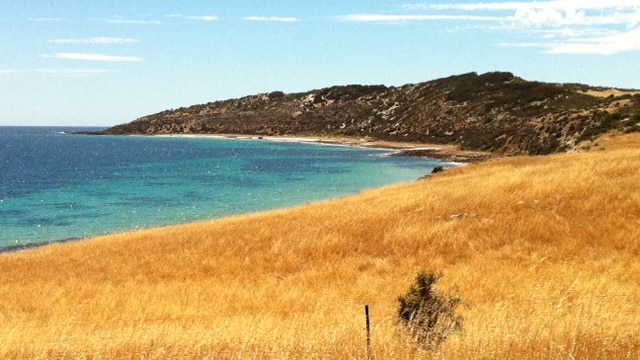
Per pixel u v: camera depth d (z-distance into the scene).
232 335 9.91
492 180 30.47
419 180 48.53
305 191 75.44
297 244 23.25
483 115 172.38
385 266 19.59
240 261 22.33
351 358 7.72
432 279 9.80
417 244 21.70
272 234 26.03
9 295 19.67
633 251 17.80
